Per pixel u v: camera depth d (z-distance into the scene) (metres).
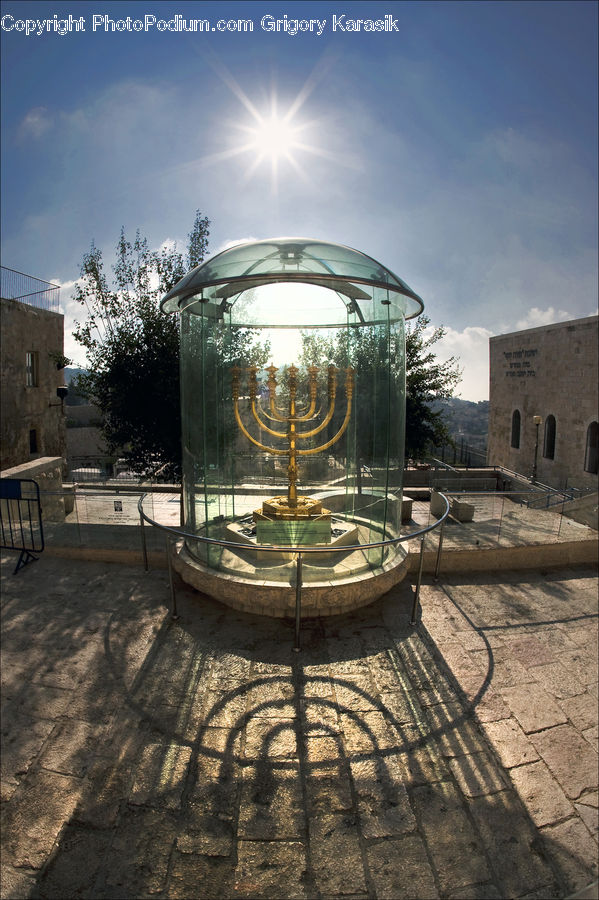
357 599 4.33
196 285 4.14
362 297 5.10
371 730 3.02
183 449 5.30
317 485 6.21
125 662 3.67
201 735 2.95
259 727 3.02
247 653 3.80
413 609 4.40
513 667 3.73
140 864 2.20
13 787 2.59
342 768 2.73
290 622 4.27
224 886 2.11
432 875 2.17
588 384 19.59
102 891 2.08
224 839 2.32
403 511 7.70
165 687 3.39
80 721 3.06
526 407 23.77
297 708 3.20
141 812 2.45
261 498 6.15
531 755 2.87
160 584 4.99
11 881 2.12
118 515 6.48
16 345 15.33
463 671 3.66
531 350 23.34
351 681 3.49
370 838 2.33
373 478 4.99
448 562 5.54
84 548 5.57
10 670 3.56
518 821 2.44
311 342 5.99
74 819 2.41
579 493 9.66
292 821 2.41
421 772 2.72
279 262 4.15
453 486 14.56
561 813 2.49
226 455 5.41
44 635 4.03
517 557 5.67
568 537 6.01
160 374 8.09
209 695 3.31
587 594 5.06
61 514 7.16
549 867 2.22
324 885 2.12
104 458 15.85
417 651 3.89
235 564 4.59
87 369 8.84
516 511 7.53
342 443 5.96
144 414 8.35
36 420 16.25
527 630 4.29
